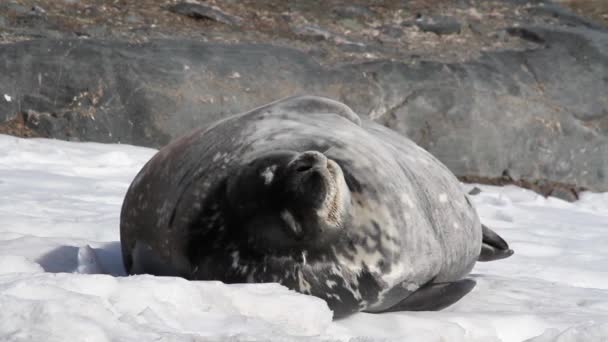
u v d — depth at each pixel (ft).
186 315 41.93
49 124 132.67
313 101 60.54
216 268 49.85
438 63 151.43
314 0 173.99
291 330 43.70
